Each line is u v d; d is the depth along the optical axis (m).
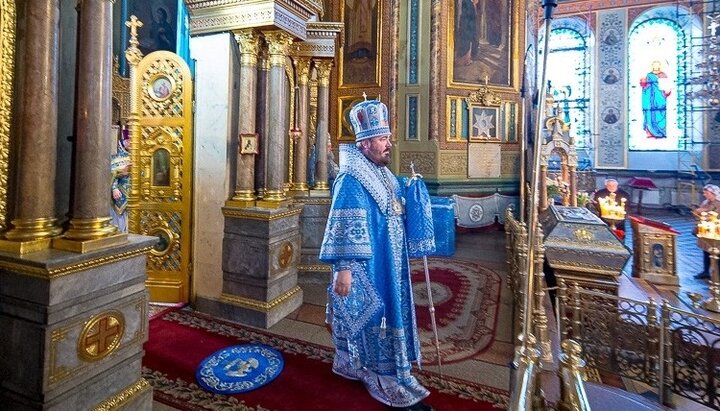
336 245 1.92
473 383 2.44
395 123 8.38
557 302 2.67
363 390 2.31
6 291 1.66
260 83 3.65
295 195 4.55
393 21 8.30
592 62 13.30
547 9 1.02
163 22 7.64
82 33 1.79
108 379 1.83
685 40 12.34
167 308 3.55
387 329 2.10
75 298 1.66
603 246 2.99
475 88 8.46
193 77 3.65
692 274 5.28
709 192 4.25
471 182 8.47
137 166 3.62
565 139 4.83
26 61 1.72
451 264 5.64
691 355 2.17
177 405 2.14
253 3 3.23
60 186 1.95
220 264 3.46
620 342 2.44
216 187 3.47
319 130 4.82
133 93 3.61
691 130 12.44
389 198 2.09
